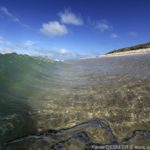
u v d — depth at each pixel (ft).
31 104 18.49
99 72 40.19
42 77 32.42
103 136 12.88
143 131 13.57
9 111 16.05
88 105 18.61
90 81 29.81
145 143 12.00
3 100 18.17
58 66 55.52
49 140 12.37
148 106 17.81
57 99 20.43
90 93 22.53
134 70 39.29
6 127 13.46
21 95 20.76
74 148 11.57
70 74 39.09
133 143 12.00
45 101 19.69
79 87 25.73
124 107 17.84
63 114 16.52
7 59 36.50
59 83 28.73
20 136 12.62
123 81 27.99
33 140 12.29
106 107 17.99
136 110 17.08
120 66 50.96
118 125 14.48
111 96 21.06
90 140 12.39
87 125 14.52
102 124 14.69
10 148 11.34
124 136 12.89
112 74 35.65
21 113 16.01
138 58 80.94
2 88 21.50
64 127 14.21
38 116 15.87
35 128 13.87
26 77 29.48
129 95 21.06
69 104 18.94
